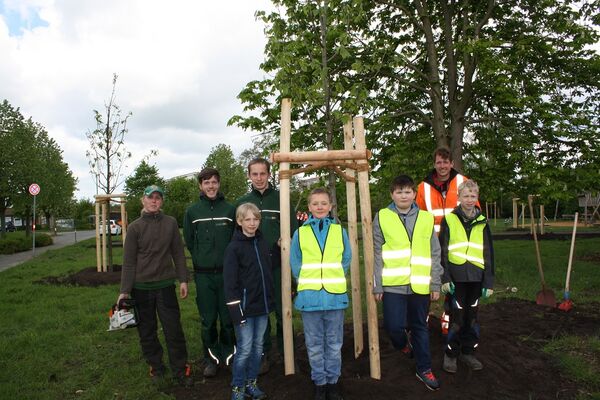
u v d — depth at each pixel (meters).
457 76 10.76
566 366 4.15
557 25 9.55
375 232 3.75
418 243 3.67
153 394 3.90
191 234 4.27
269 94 8.07
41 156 28.25
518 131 9.77
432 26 10.95
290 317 3.91
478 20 10.62
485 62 8.47
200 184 4.25
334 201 5.73
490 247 3.93
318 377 3.36
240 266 3.63
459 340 3.96
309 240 3.50
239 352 3.57
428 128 11.11
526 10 10.38
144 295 4.11
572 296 7.05
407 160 10.02
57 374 4.44
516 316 5.95
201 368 4.48
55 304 7.49
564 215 38.00
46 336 5.58
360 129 3.98
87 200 65.38
